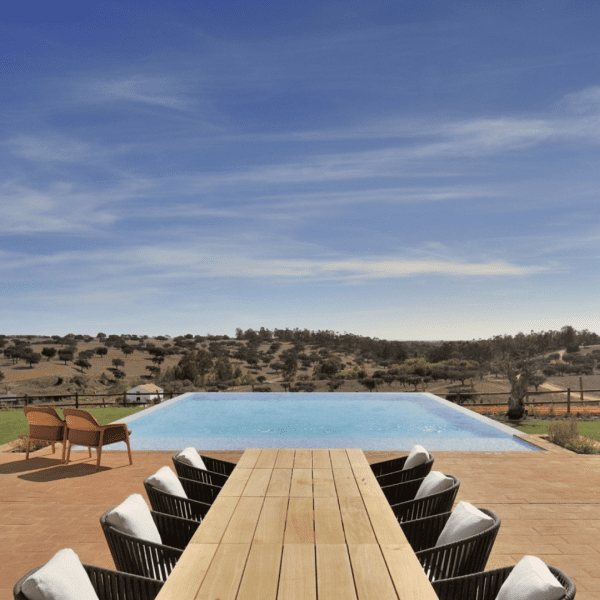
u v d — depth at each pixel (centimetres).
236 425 1165
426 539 297
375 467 443
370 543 230
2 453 760
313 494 304
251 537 237
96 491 559
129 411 1374
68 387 5784
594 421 1230
